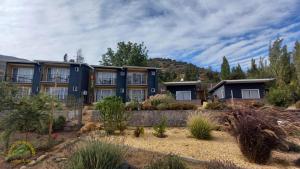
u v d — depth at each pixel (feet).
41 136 29.12
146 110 41.70
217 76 189.88
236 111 22.21
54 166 17.12
